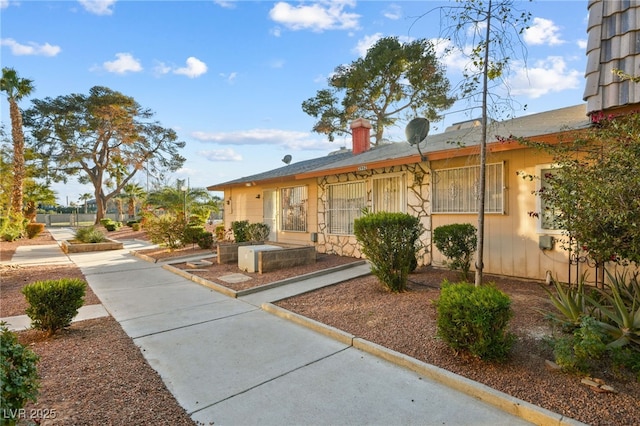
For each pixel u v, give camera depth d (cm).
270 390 290
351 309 488
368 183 907
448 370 305
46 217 3878
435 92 1150
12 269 906
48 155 2814
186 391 288
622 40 436
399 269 550
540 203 580
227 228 1580
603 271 481
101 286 698
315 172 949
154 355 359
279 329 439
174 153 3356
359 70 1800
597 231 351
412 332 392
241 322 467
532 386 273
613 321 342
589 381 270
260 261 769
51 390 282
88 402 265
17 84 1908
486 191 655
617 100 419
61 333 423
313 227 1085
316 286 630
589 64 463
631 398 252
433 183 747
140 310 526
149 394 280
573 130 435
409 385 296
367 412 257
